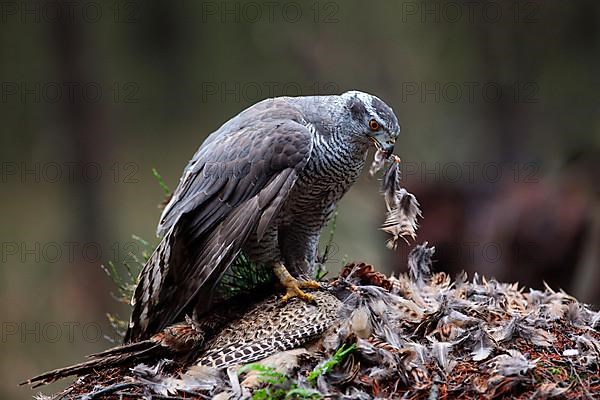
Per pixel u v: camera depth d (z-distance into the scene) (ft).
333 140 21.72
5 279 64.08
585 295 35.45
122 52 88.48
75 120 73.20
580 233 35.86
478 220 37.93
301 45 63.57
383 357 18.08
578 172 37.65
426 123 57.77
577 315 20.66
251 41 82.38
